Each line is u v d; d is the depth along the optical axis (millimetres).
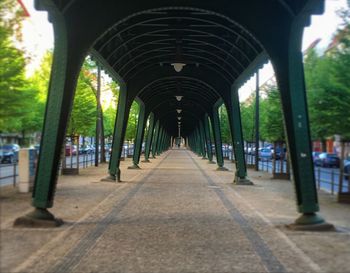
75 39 11984
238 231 11336
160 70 25438
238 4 12180
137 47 19391
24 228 11227
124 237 10469
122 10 12094
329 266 8195
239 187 22703
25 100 18078
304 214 11742
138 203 16359
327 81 18141
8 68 17109
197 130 76250
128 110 25422
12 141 48000
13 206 14688
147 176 29375
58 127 11781
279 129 28391
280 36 12133
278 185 23844
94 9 12086
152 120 51219
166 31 18297
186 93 37031
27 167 18469
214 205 16078
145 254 8922
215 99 33438
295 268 8047
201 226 11969
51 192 11734
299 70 12070
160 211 14523
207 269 7926
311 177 11797
